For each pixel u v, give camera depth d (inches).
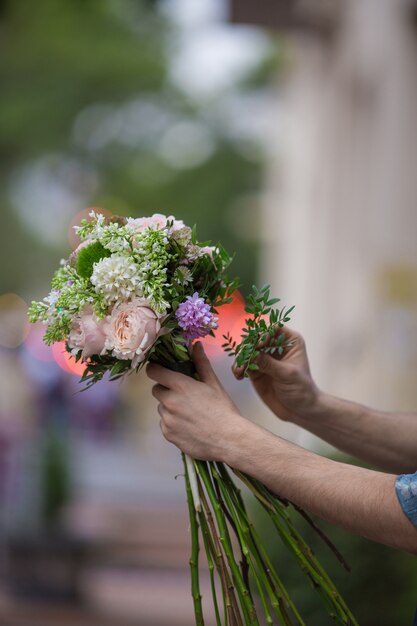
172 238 95.7
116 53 892.0
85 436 789.2
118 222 97.3
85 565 327.3
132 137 1036.5
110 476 565.6
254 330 98.9
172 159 1125.1
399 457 107.7
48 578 310.0
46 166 1049.5
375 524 82.8
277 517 95.0
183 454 94.8
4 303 1521.9
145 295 92.6
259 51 1106.1
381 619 168.1
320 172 596.7
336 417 107.5
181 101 1050.1
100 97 930.7
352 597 168.2
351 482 84.6
